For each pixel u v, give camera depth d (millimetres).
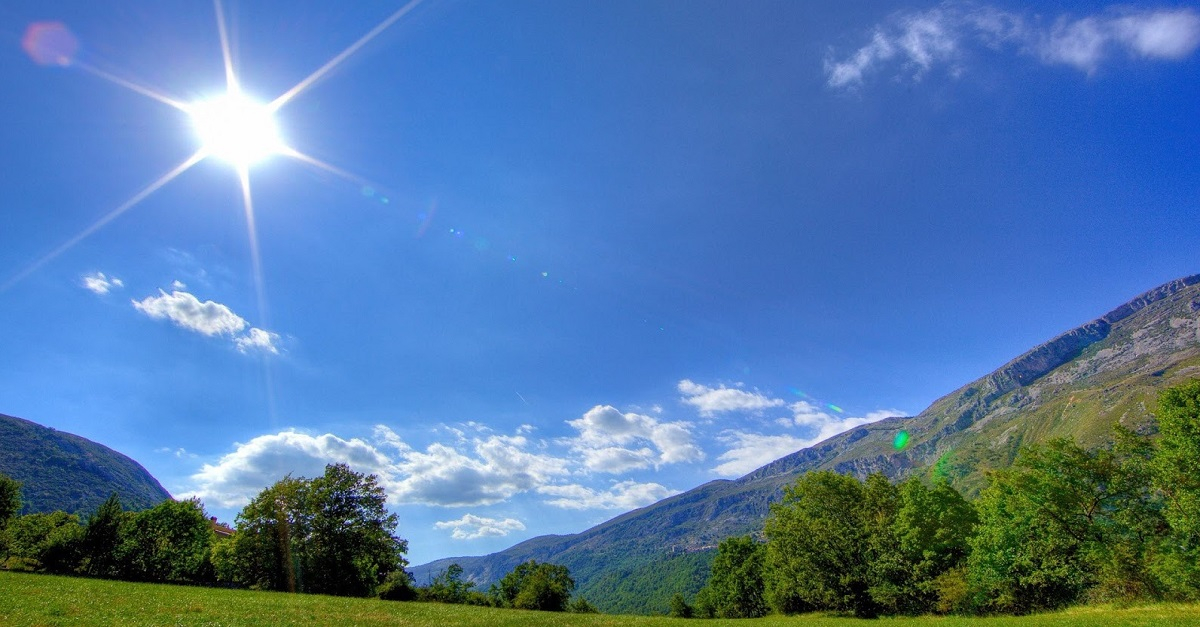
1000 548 44750
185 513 69125
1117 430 42969
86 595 28000
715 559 103312
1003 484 45969
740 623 43000
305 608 30562
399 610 34219
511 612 40625
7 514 66562
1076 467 42969
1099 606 37188
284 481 63156
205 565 69062
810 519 61281
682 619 44281
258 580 59500
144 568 63375
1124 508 40750
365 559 62969
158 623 20938
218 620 22938
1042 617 34219
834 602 53125
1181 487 36125
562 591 95625
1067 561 41438
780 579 63469
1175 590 34344
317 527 62375
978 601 44594
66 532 60906
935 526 51406
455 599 93938
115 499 63719
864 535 56500
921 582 48906
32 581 34375
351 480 65312
